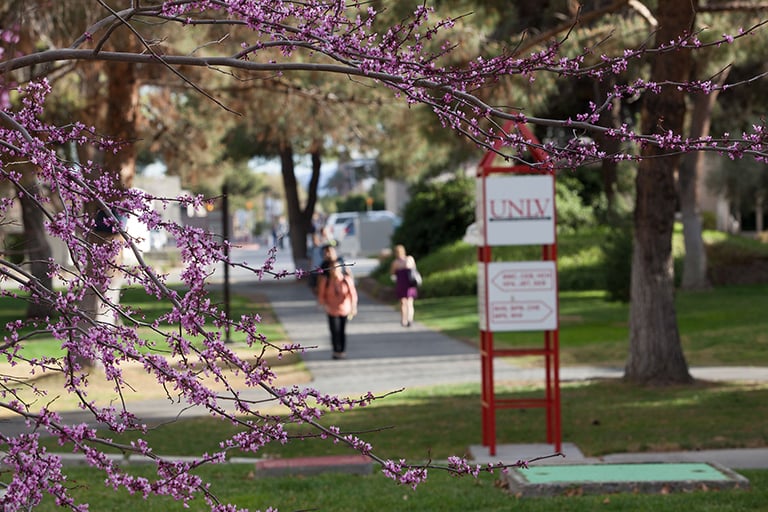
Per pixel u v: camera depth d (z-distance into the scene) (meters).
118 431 4.12
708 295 37.09
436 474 11.08
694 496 9.07
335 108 24.33
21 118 4.47
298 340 27.62
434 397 17.34
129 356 3.99
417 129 25.59
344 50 4.23
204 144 26.22
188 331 4.06
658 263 18.09
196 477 4.12
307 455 12.63
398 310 37.66
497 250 43.19
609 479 9.52
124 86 20.16
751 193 43.66
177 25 15.28
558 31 17.94
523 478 9.70
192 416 15.34
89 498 9.57
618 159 4.17
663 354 17.98
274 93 23.16
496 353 12.80
